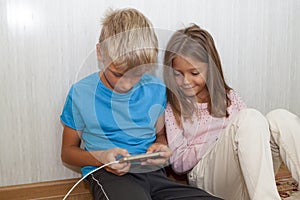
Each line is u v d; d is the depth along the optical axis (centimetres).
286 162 100
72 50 127
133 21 93
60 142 130
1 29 119
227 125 105
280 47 153
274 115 103
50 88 127
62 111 116
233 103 119
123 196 88
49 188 129
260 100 154
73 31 125
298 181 98
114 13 100
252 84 151
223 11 141
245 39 147
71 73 128
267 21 149
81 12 125
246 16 145
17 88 123
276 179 139
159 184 101
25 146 127
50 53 125
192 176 114
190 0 136
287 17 151
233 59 146
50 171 131
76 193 128
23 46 121
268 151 92
